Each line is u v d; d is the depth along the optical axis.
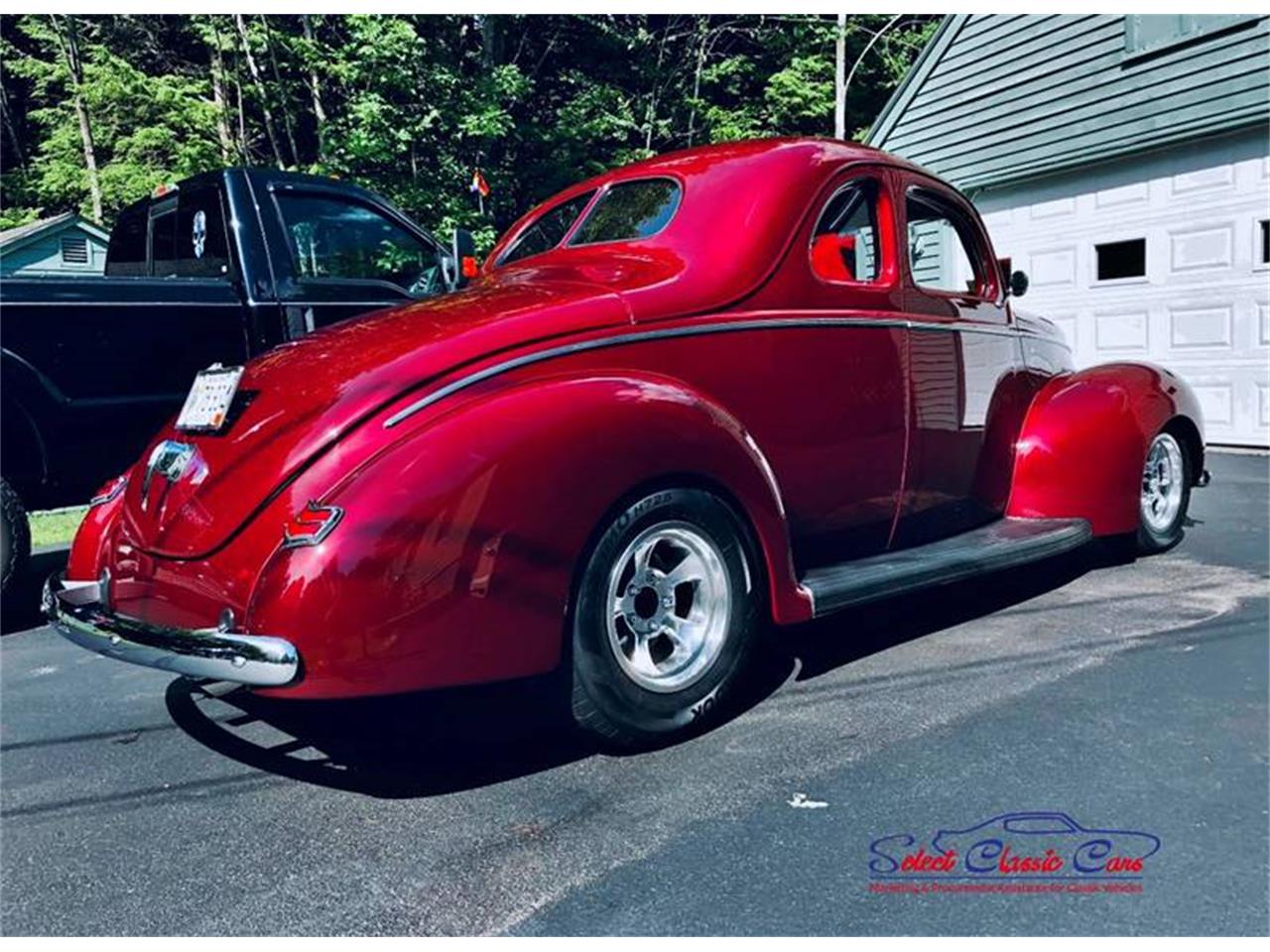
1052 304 10.39
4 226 22.45
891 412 3.61
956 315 3.98
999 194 10.95
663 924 2.00
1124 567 4.77
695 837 2.34
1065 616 4.01
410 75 16.14
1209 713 2.97
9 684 3.88
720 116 20.55
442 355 2.65
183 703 3.54
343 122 16.61
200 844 2.42
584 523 2.57
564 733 3.00
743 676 3.13
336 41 19.09
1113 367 4.75
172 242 5.57
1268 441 8.49
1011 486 4.31
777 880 2.15
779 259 3.31
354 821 2.50
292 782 2.76
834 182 3.55
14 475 4.46
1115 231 9.67
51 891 2.22
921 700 3.14
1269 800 2.44
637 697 2.74
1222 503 6.39
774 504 2.98
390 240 5.55
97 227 19.16
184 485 2.76
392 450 2.44
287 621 2.33
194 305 4.80
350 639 2.32
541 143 19.16
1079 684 3.24
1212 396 8.91
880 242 3.74
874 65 19.62
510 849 2.32
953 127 11.34
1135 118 9.27
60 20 20.39
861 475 3.53
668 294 3.05
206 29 18.06
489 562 2.44
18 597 4.66
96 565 3.26
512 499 2.46
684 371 2.99
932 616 4.09
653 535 2.76
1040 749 2.75
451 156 17.30
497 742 2.96
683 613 2.94
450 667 2.42
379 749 2.96
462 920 2.04
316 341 3.03
